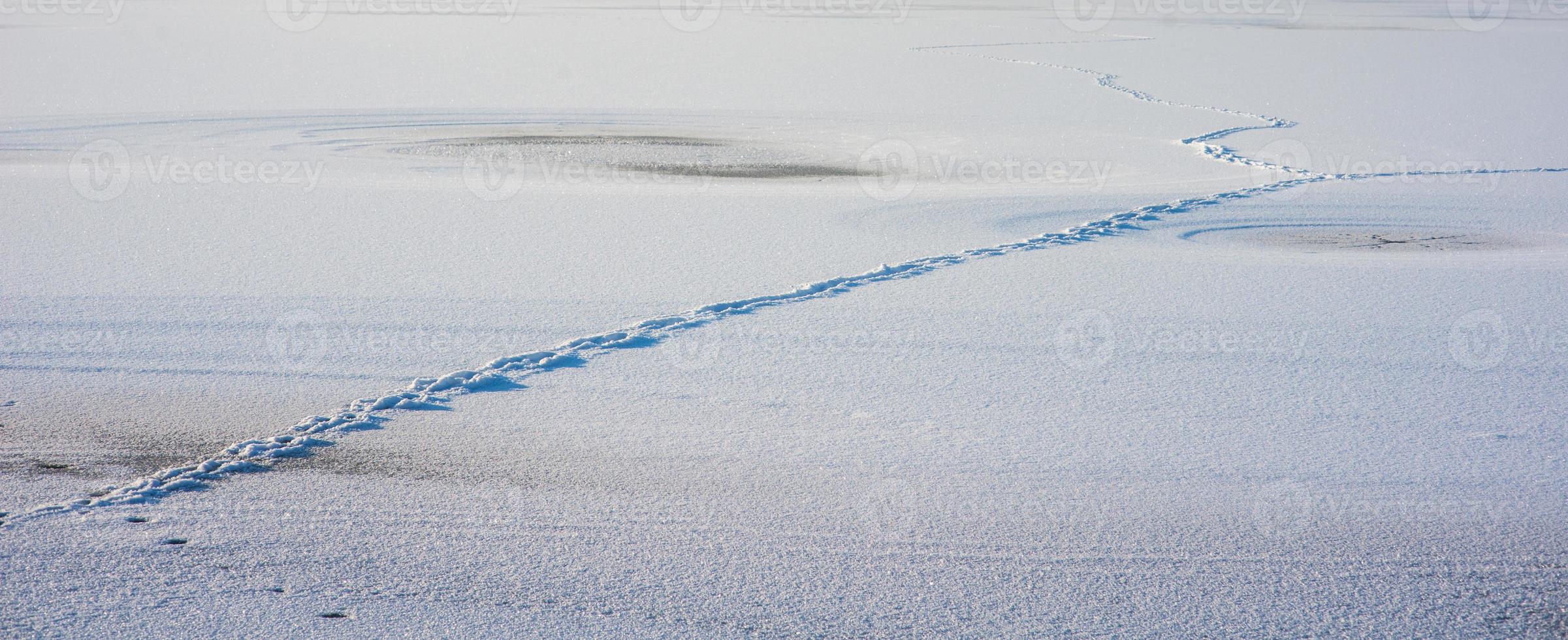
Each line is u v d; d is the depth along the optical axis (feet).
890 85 50.49
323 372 12.67
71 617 7.59
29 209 22.34
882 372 12.92
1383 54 65.16
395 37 79.71
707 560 8.53
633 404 11.81
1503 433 11.19
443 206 23.29
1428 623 7.84
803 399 12.02
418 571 8.30
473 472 10.02
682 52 68.23
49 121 36.68
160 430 10.89
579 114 40.50
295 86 48.49
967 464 10.36
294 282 16.67
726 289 16.62
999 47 72.33
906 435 11.06
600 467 10.18
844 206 23.73
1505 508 9.54
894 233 20.93
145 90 45.83
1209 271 18.01
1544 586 8.32
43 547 8.53
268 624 7.56
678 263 18.33
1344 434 11.16
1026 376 12.85
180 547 8.58
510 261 18.31
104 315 14.78
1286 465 10.42
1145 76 53.88
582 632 7.55
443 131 36.06
